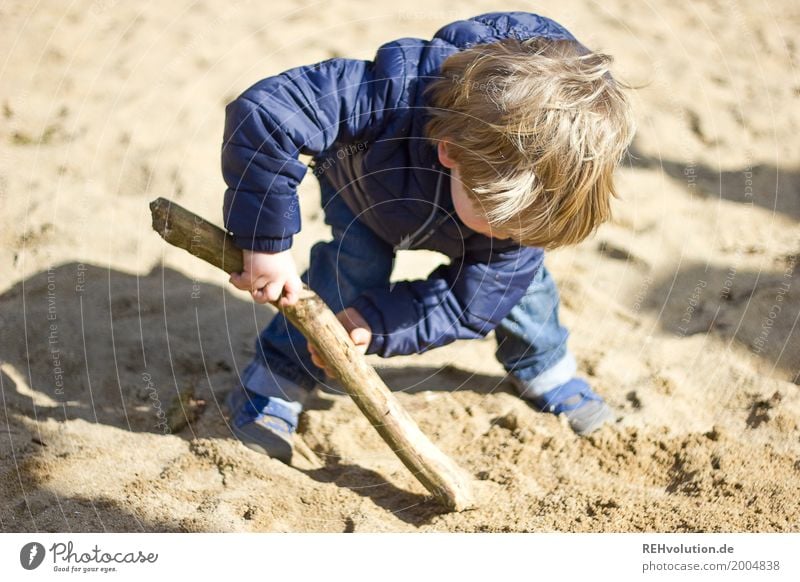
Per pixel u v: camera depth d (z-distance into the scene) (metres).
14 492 1.78
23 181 2.71
